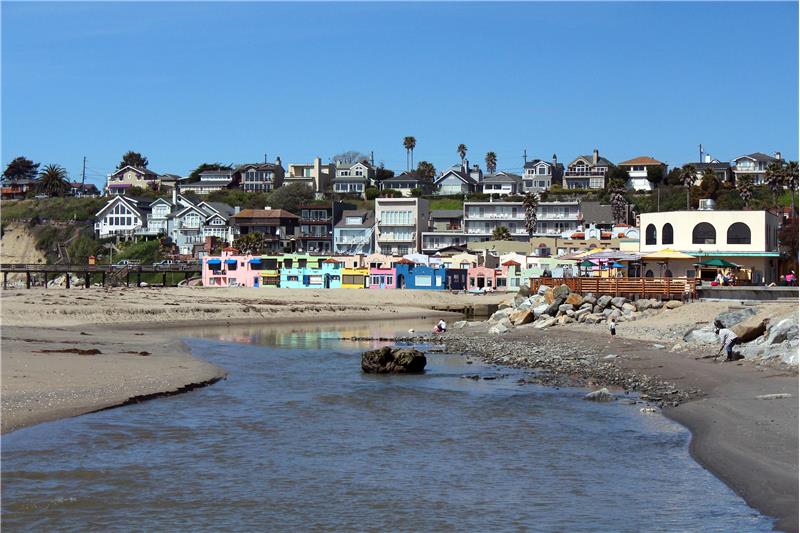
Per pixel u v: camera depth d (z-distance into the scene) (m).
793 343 41.91
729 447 26.58
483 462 26.78
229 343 67.44
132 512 21.64
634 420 32.97
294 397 38.81
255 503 22.48
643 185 196.12
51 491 23.20
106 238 186.50
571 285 74.88
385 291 124.44
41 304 89.50
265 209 175.25
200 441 29.36
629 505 22.14
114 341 61.78
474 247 150.75
